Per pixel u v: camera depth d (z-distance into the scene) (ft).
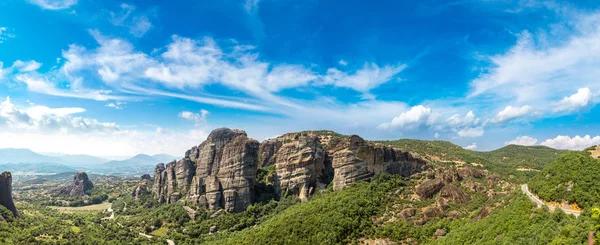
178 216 523.70
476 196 406.41
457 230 306.96
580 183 258.57
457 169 493.77
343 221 347.15
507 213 276.41
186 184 631.15
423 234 330.13
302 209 397.19
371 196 398.83
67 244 396.16
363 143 453.58
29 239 380.78
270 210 499.92
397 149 479.41
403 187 424.46
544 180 296.92
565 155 305.73
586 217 208.54
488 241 245.04
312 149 517.96
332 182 488.44
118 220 597.93
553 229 213.87
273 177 562.25
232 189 514.27
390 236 334.44
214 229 475.31
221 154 588.09
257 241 350.84
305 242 332.19
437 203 382.01
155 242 454.81
